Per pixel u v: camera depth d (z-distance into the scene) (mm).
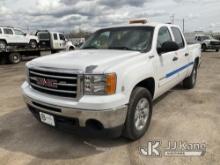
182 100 5387
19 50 17828
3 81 8859
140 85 3602
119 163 2896
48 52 22172
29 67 3410
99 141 3459
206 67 11352
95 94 2781
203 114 4441
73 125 2967
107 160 2967
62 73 2898
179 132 3676
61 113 2939
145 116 3531
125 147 3275
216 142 3334
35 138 3627
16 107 5215
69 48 23297
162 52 4023
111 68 2832
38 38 21453
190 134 3600
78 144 3396
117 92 2861
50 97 3051
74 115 2842
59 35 22656
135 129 3275
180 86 6742
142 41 3932
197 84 7121
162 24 4457
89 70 2781
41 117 3314
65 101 2889
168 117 4312
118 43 4129
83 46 4605
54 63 3074
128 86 2975
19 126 4105
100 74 2758
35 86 3338
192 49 5953
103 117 2756
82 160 2980
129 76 2996
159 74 3938
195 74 6641
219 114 4426
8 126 4117
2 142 3523
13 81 8797
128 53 3537
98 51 3889
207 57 17406
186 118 4250
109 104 2744
